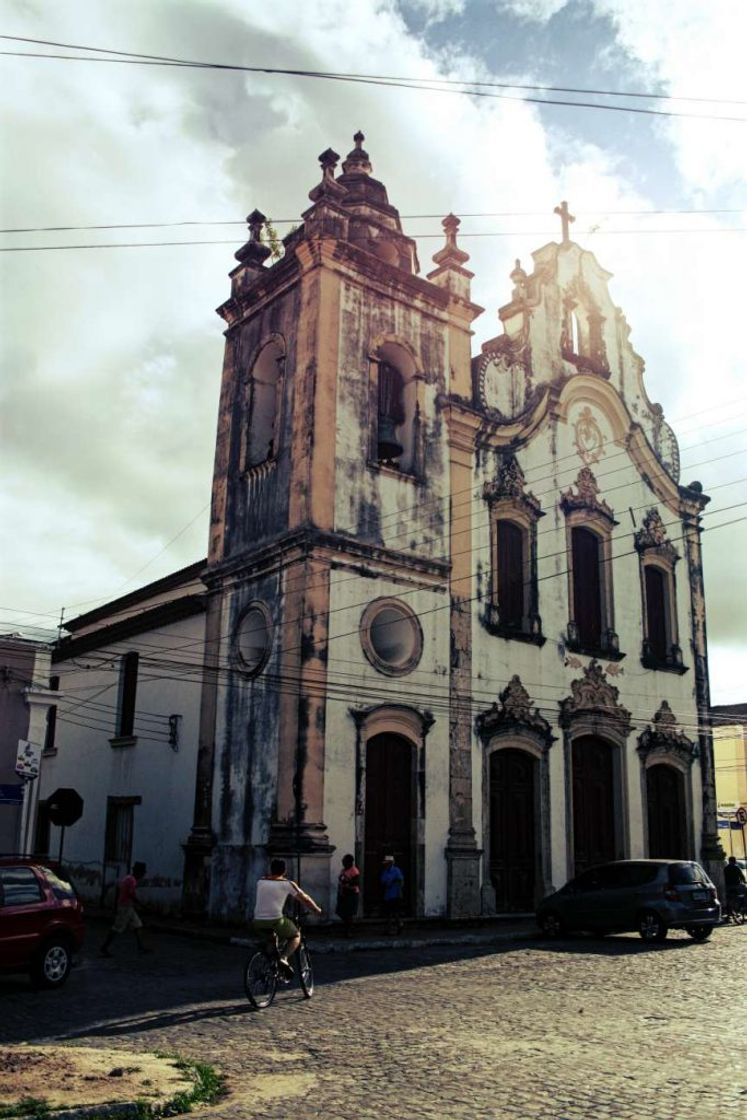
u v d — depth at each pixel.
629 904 18.72
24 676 19.30
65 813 18.55
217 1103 7.42
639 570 26.97
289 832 18.16
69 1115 6.72
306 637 18.95
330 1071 8.32
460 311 23.72
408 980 13.43
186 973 14.38
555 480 24.97
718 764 46.91
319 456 20.00
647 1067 8.29
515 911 21.67
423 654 20.83
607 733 24.67
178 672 24.23
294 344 21.66
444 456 22.48
